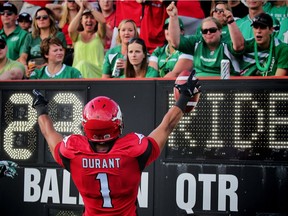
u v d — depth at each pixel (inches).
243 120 745.0
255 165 738.8
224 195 749.9
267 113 735.1
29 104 821.2
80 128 799.1
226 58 1034.1
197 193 759.7
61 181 809.5
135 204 582.6
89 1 1275.8
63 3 1337.4
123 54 1102.4
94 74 1168.8
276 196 731.4
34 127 820.0
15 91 827.4
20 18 1295.5
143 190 776.3
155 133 562.3
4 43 1101.7
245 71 1036.5
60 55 1102.4
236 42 1015.0
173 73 1050.1
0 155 836.0
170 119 561.9
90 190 562.3
